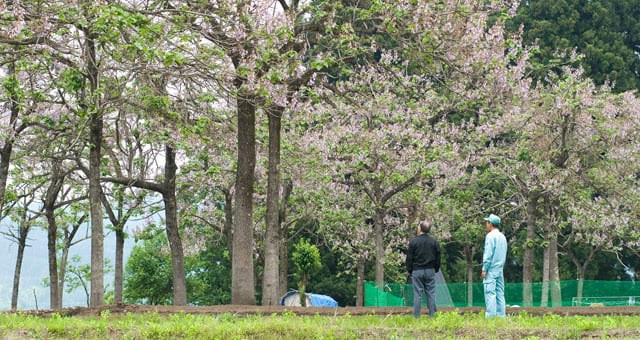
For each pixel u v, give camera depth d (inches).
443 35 789.9
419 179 1127.6
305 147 1039.0
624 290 850.8
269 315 589.6
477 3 810.8
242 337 434.6
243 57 694.5
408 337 433.1
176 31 666.2
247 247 802.8
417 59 812.6
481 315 518.0
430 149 1119.6
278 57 695.1
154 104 737.0
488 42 804.0
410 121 1179.3
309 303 1081.4
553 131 1224.8
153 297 2272.4
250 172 813.9
